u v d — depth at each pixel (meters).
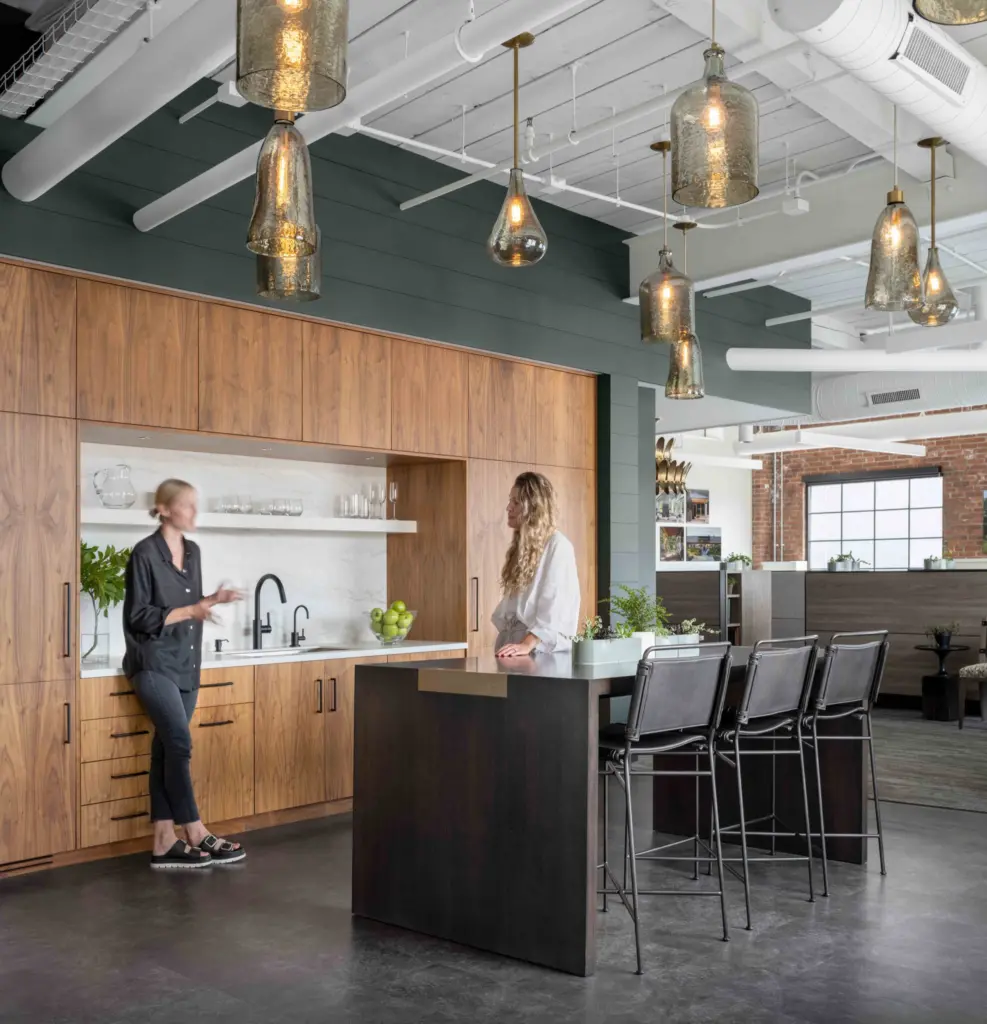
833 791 4.76
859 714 4.63
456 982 3.31
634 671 3.71
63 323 4.78
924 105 4.22
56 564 4.70
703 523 15.79
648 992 3.22
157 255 5.05
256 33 1.82
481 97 5.41
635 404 7.59
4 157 4.62
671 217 7.19
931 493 14.82
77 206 4.79
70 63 4.21
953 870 4.59
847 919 3.91
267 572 6.24
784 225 6.77
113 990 3.24
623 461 7.48
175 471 5.84
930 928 3.80
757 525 16.47
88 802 4.75
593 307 7.32
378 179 6.02
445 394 6.42
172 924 3.86
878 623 10.90
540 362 6.98
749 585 12.26
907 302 3.83
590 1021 3.00
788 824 4.88
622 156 6.20
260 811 5.34
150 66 3.47
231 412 5.36
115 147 4.93
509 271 6.76
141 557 4.70
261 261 3.75
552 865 3.45
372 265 5.97
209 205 5.26
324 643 6.51
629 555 7.48
